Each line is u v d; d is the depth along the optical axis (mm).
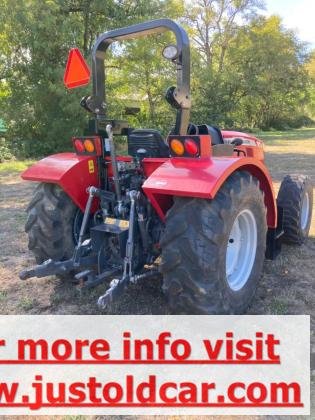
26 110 13906
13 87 13891
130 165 3129
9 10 12188
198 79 26469
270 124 36594
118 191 2982
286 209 4145
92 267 2955
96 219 3275
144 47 15141
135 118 17969
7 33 12734
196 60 26594
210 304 2584
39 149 14281
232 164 2545
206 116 26328
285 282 3557
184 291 2553
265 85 31172
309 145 17312
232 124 28719
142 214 2916
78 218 3375
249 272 3037
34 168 3297
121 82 15750
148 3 14883
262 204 3027
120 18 14422
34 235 3326
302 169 10102
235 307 2828
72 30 13273
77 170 3152
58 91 13031
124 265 2742
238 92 29891
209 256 2479
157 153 3037
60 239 3303
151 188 2498
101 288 3434
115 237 2941
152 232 3016
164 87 18250
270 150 15125
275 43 31375
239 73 29844
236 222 2943
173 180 2492
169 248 2537
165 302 3168
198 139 2576
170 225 2537
